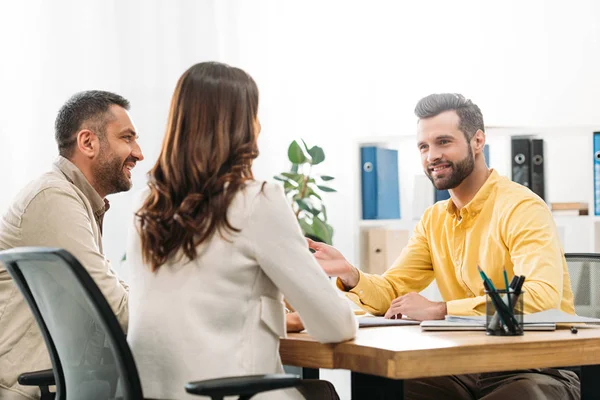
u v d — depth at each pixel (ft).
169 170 5.13
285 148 14.20
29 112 13.32
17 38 13.34
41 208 6.96
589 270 8.05
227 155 5.13
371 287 7.47
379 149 12.23
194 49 13.84
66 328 5.21
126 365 4.62
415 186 12.19
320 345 5.35
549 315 5.93
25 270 5.22
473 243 7.50
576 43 13.17
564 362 5.28
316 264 5.10
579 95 13.15
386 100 13.97
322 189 13.00
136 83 13.69
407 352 4.79
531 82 13.34
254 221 4.99
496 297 5.47
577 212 11.52
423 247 8.12
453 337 5.41
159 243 5.05
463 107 7.61
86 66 13.52
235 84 5.23
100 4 13.61
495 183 7.52
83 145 7.66
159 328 4.98
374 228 12.36
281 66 14.24
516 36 13.42
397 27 13.94
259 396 5.03
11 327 6.78
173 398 4.89
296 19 14.24
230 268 4.98
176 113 5.19
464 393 7.14
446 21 13.74
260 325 5.08
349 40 14.11
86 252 6.91
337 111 14.12
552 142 13.23
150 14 13.75
